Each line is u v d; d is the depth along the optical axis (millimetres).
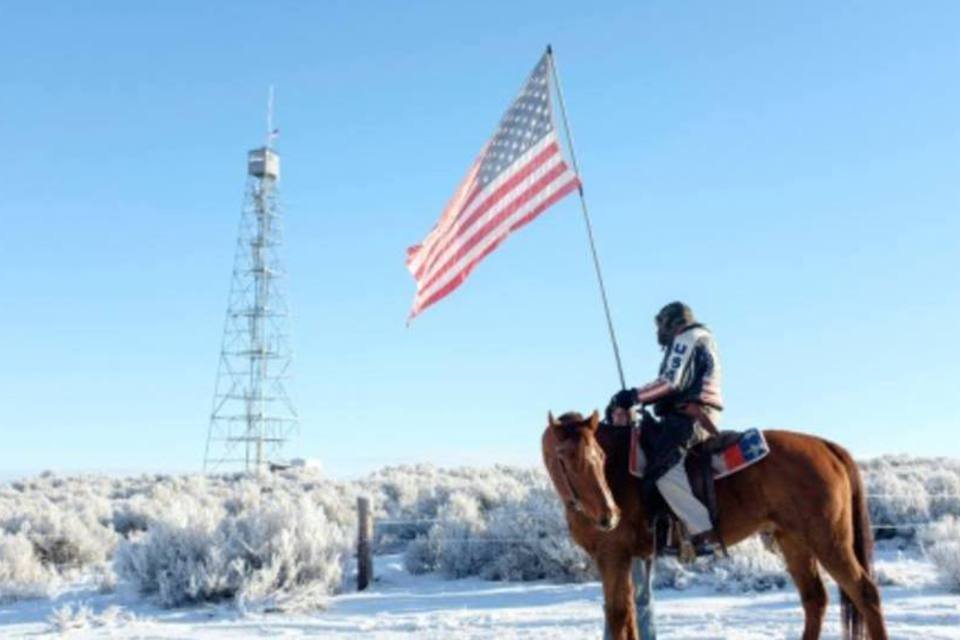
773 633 10516
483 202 11102
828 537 7980
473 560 17828
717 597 14266
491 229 10914
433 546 18547
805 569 8461
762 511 8156
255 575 14859
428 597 15281
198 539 15750
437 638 11016
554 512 17844
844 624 8070
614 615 8023
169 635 12000
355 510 26812
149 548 15828
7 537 19781
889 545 20516
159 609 14742
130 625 12953
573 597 14625
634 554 8266
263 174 70875
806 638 8398
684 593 14867
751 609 12672
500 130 11164
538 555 17016
